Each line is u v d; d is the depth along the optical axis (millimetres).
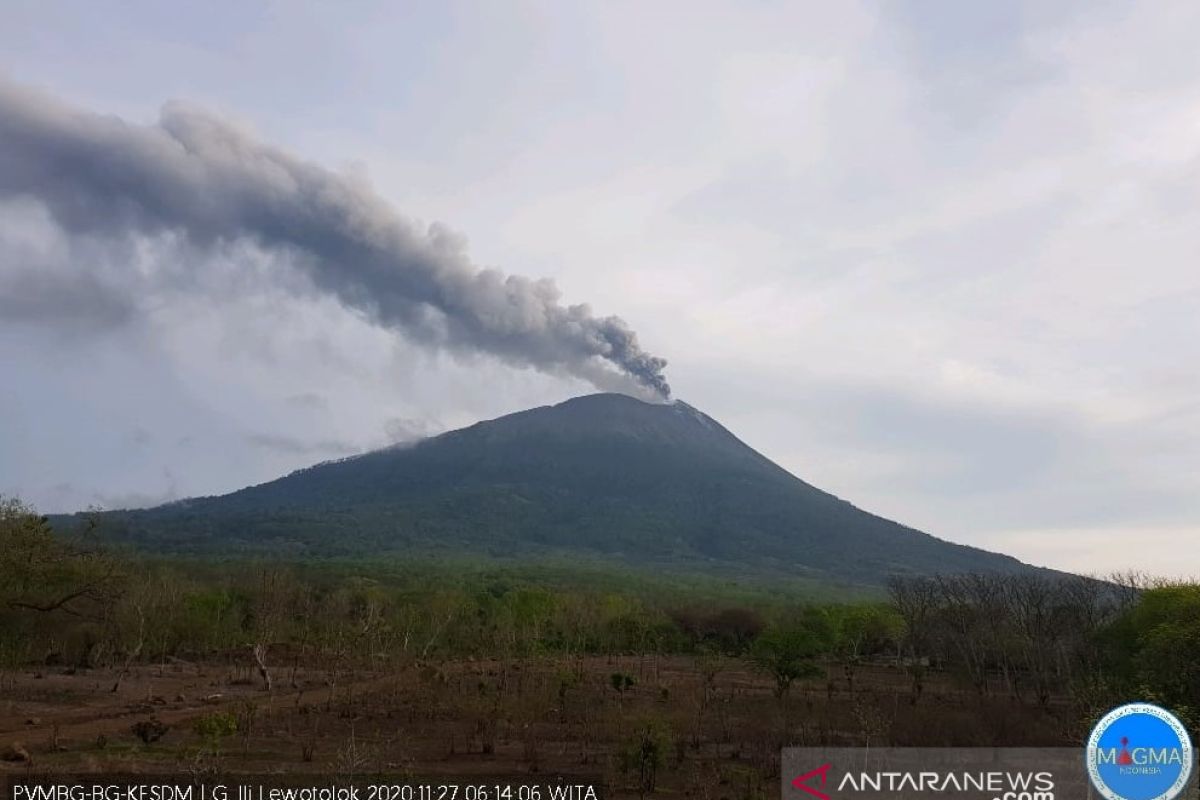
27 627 33375
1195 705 17141
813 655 38562
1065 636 35875
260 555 124562
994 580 60375
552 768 20000
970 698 35406
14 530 29188
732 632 62875
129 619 41188
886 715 27906
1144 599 29844
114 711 28531
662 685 37906
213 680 39312
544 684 32469
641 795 17297
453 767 20031
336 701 31391
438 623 49719
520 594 58625
